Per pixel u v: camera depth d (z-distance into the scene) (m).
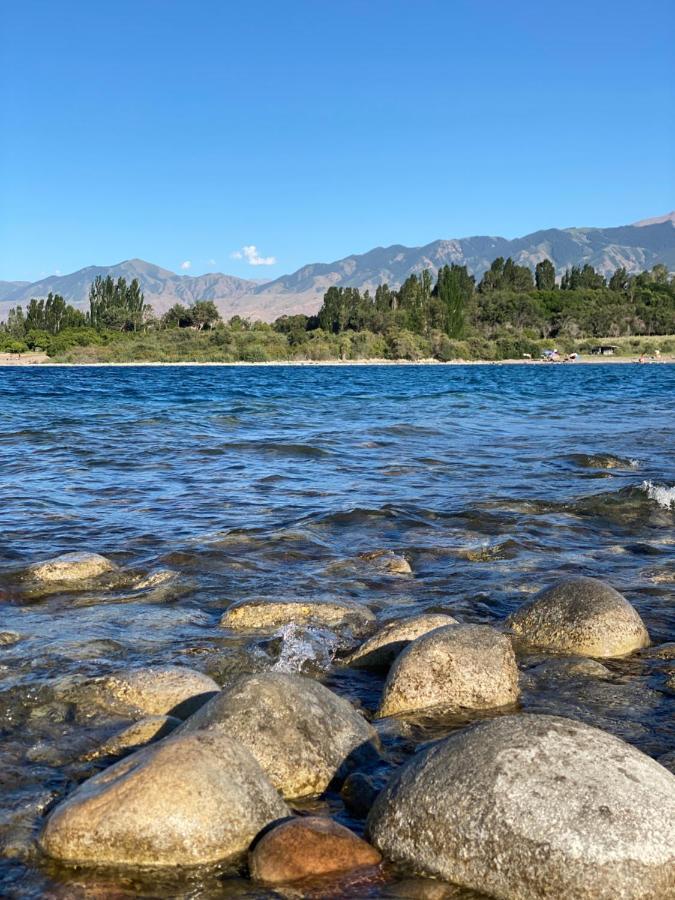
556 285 184.12
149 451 16.53
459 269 150.50
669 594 7.54
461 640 5.40
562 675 5.70
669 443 18.41
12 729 4.76
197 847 3.50
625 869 3.18
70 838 3.53
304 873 3.40
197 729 4.23
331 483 13.02
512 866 3.27
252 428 21.61
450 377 60.25
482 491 12.33
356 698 5.39
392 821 3.60
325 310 124.12
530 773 3.47
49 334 116.94
